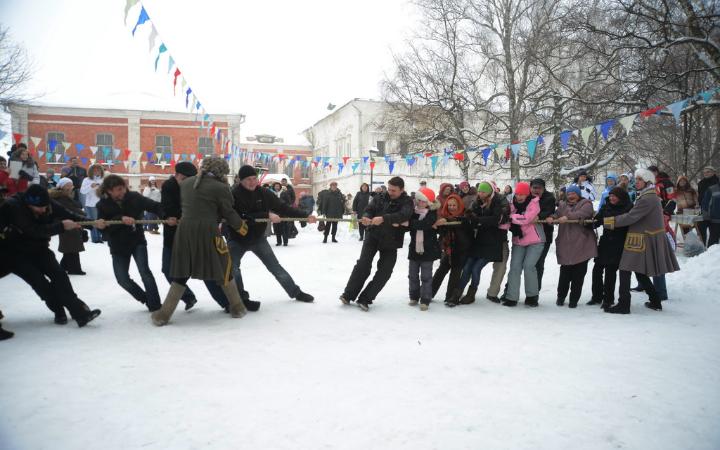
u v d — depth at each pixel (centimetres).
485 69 2109
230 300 539
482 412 310
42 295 490
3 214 466
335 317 556
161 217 553
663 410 316
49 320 520
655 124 1537
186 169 537
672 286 755
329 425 289
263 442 268
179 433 276
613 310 608
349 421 295
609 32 1263
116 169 3241
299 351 429
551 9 1725
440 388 349
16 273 481
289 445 266
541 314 604
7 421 285
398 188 596
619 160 1761
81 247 801
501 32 1984
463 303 661
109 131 3228
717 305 647
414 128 2242
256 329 497
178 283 508
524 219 636
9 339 445
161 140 3306
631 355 430
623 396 338
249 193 579
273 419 296
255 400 322
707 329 526
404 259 1123
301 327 509
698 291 724
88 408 305
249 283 781
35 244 482
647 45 1223
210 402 318
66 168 1376
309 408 312
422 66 2109
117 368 375
